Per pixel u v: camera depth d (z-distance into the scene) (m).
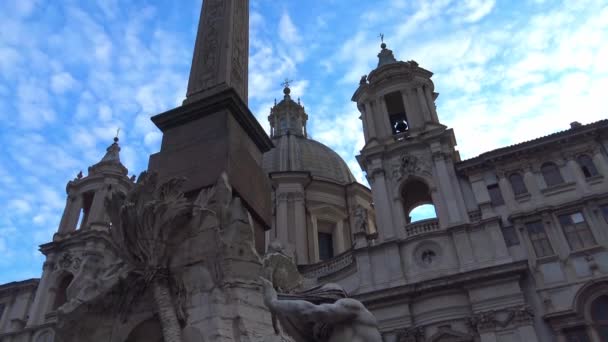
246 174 9.41
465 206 30.38
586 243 26.22
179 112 10.02
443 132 33.62
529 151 30.45
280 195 45.44
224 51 12.06
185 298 6.85
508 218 28.41
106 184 42.62
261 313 6.79
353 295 28.77
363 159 35.66
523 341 23.97
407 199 35.72
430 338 26.27
